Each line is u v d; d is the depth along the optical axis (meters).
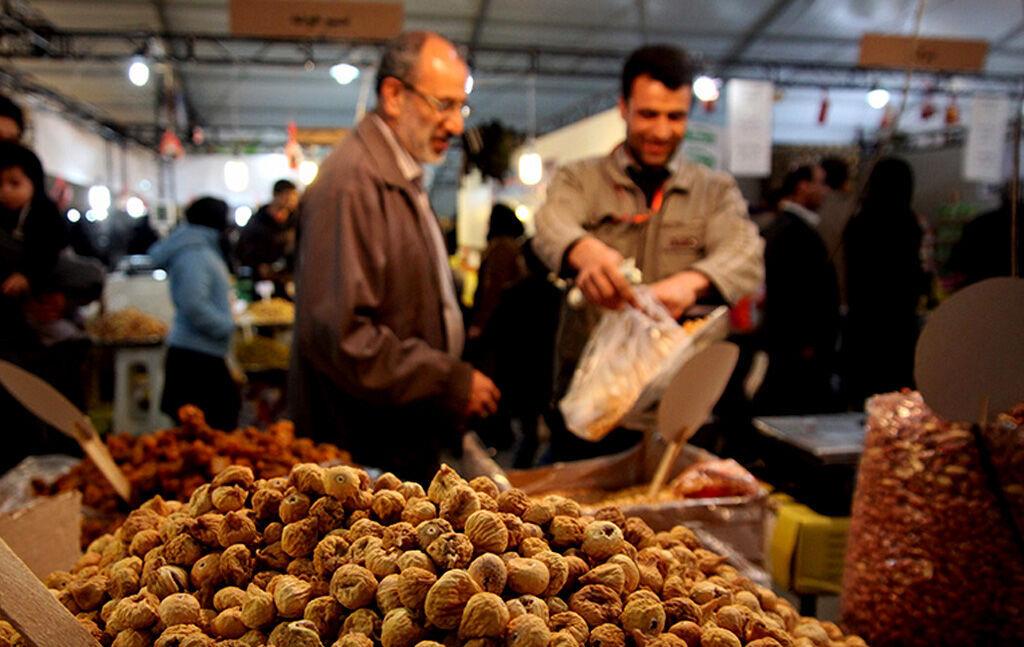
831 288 3.11
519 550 0.73
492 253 3.81
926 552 1.02
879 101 7.11
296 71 9.02
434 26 7.56
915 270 2.97
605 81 9.48
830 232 4.21
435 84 1.84
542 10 7.15
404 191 1.83
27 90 7.89
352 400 1.84
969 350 0.93
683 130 1.86
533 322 3.75
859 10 6.93
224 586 0.73
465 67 1.93
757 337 3.32
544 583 0.68
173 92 8.24
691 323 1.62
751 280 1.77
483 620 0.60
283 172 8.80
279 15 3.02
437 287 1.91
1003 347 0.92
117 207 9.80
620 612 0.70
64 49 7.19
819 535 1.51
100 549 0.95
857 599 1.12
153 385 4.83
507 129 6.30
